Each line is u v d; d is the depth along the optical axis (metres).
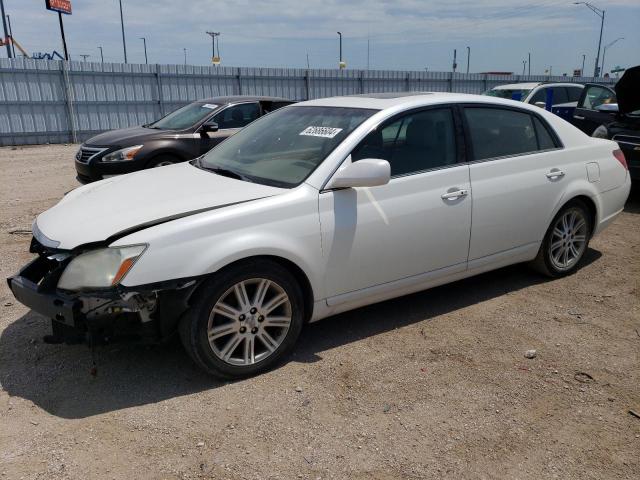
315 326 4.17
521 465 2.71
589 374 3.52
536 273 5.15
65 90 18.58
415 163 3.94
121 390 3.31
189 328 3.22
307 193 3.49
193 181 3.85
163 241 3.07
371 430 2.96
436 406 3.17
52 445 2.81
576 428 2.99
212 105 9.31
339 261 3.62
